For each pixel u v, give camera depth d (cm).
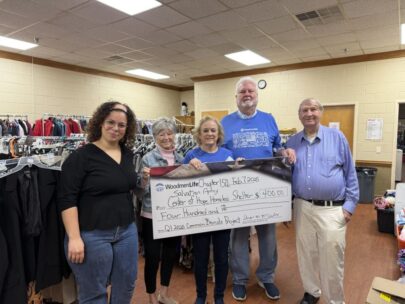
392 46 543
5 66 589
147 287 205
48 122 548
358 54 594
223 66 705
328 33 482
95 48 568
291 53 595
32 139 233
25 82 619
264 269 228
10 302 138
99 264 142
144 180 184
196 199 189
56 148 227
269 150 216
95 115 150
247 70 740
